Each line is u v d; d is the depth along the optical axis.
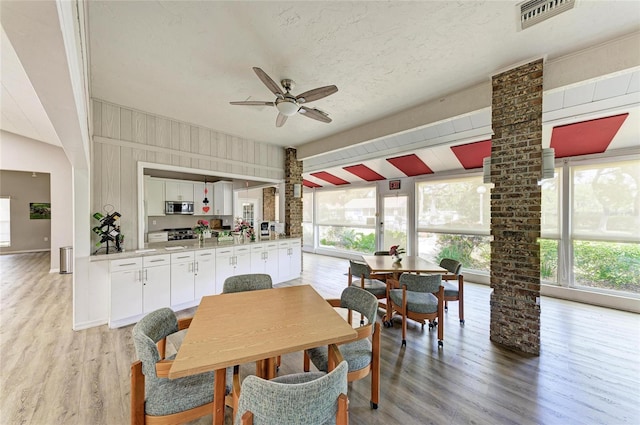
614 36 2.30
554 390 2.09
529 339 2.61
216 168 4.80
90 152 3.32
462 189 5.51
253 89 3.25
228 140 5.00
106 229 3.43
